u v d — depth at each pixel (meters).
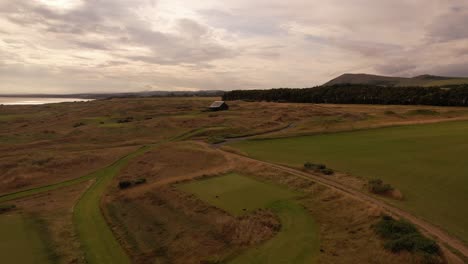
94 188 34.97
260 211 24.53
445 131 53.78
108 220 25.58
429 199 24.03
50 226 24.62
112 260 19.47
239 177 34.62
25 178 38.16
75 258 19.70
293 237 20.27
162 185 32.66
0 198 32.62
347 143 48.69
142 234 22.86
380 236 18.80
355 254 17.67
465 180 27.56
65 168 42.94
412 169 31.94
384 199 24.52
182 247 20.47
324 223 22.20
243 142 56.50
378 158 37.50
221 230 22.03
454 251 16.66
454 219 20.45
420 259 15.85
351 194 26.31
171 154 48.94
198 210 25.75
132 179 37.53
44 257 19.80
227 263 18.02
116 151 52.34
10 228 24.34
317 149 45.94
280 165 38.16
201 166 41.75
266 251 18.80
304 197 27.31
